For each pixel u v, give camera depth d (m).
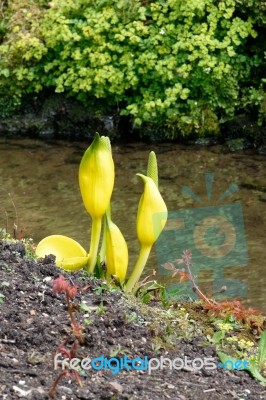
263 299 7.37
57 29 12.47
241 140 12.05
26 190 10.34
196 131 12.16
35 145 12.25
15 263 5.02
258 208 9.60
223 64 12.06
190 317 5.01
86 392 3.86
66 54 12.43
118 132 12.48
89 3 12.56
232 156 11.66
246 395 4.09
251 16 12.20
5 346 4.17
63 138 12.59
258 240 8.66
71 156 11.72
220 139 12.26
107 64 12.37
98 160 5.07
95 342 4.29
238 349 4.62
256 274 7.86
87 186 5.13
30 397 3.76
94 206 5.17
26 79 12.75
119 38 12.09
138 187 10.39
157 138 12.34
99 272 5.41
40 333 4.28
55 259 5.25
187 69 12.07
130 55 12.20
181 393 4.02
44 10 12.95
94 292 4.87
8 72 12.72
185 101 12.41
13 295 4.62
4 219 9.31
